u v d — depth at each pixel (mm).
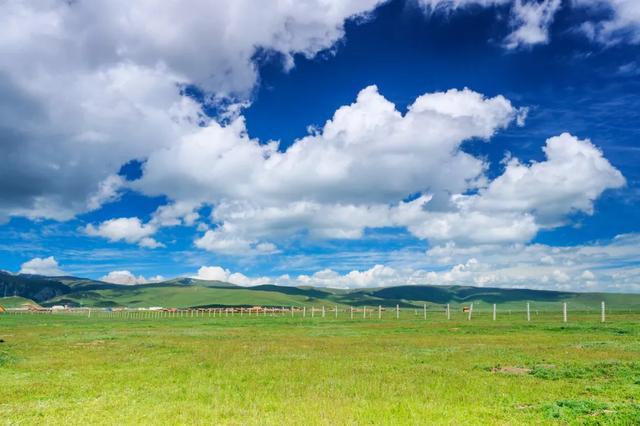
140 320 109438
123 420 16797
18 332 64312
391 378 24234
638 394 20016
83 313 174625
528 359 30453
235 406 18750
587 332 51406
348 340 46562
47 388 22641
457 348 37625
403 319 93438
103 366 30094
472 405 18656
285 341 46406
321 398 19891
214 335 55844
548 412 17188
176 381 24484
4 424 16328
